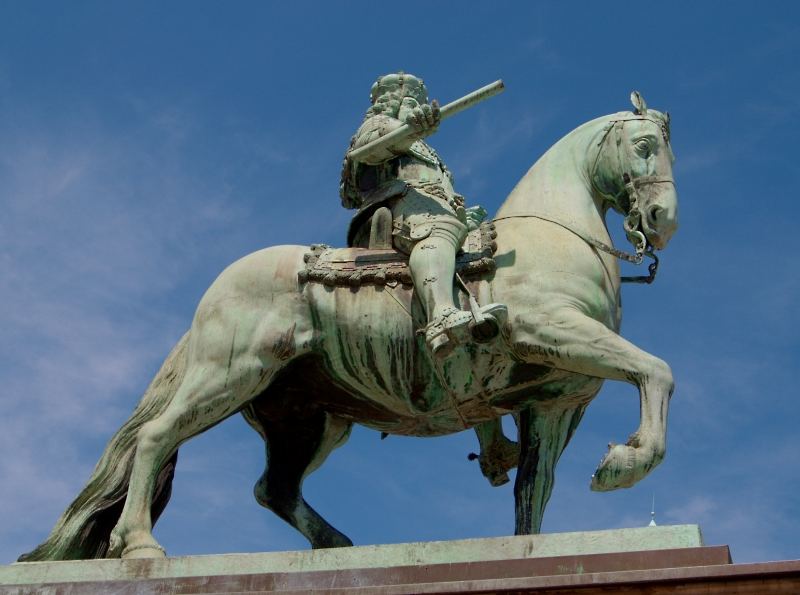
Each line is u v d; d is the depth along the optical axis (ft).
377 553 20.66
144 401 23.85
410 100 25.49
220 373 23.26
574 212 23.82
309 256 23.89
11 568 21.65
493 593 18.99
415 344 23.11
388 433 24.77
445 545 20.47
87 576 21.39
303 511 24.54
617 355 21.79
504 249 23.38
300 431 24.98
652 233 23.68
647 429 21.03
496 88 23.89
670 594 18.54
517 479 23.31
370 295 23.39
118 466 23.48
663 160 24.16
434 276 22.63
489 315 21.86
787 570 18.16
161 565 21.24
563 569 19.56
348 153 24.95
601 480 20.86
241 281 23.85
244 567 20.98
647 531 19.80
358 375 23.56
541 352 22.33
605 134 24.47
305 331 23.50
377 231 23.90
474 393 23.11
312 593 19.60
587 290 22.81
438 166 25.03
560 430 23.59
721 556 19.01
